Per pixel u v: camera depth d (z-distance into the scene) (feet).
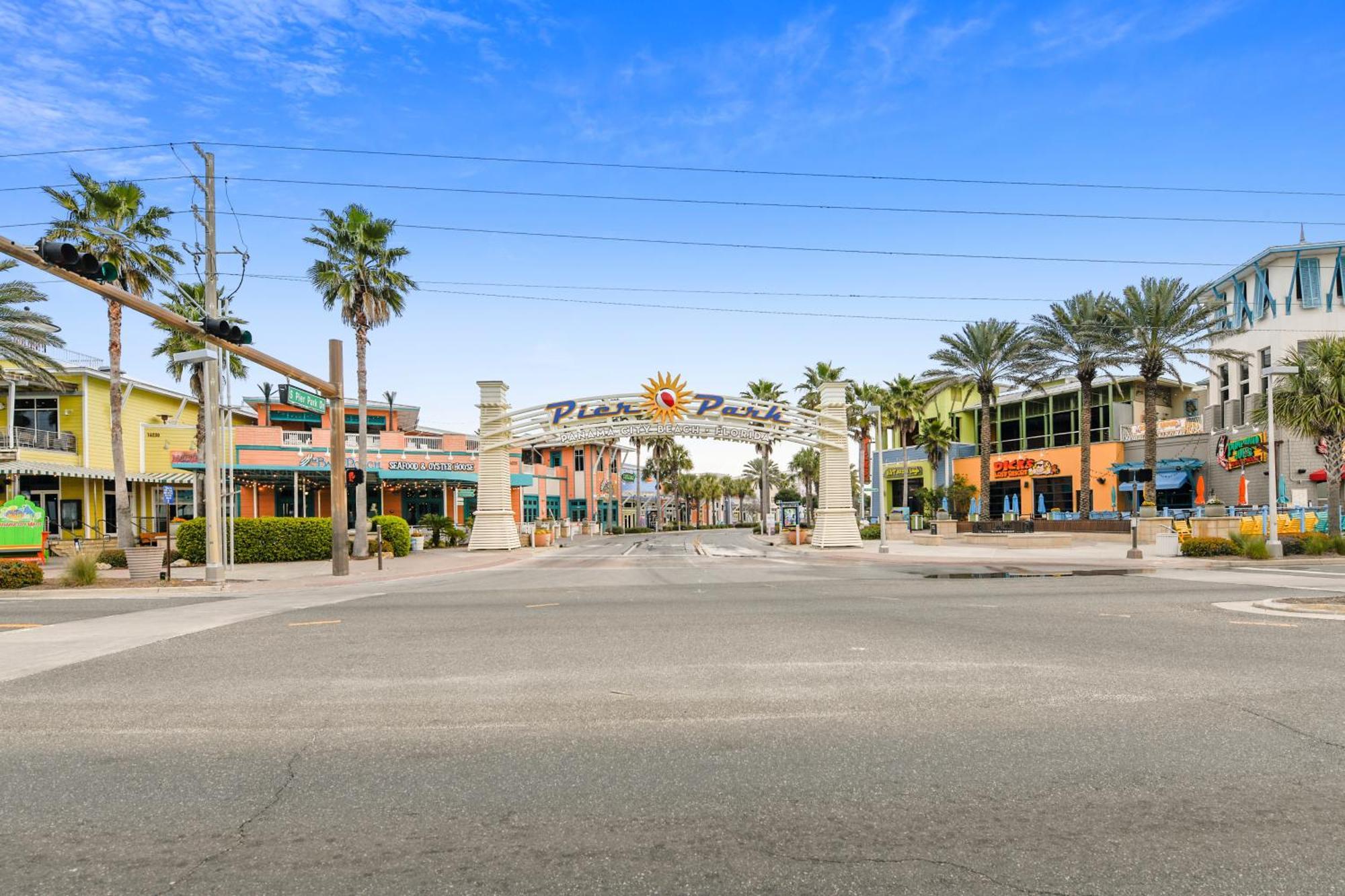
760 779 15.65
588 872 11.76
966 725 19.25
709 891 11.13
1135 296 120.88
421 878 11.63
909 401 176.76
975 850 12.40
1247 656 27.91
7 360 107.45
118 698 23.03
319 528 96.12
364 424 106.42
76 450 136.46
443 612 44.04
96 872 11.97
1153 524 111.86
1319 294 127.03
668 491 344.28
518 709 21.27
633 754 17.31
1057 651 29.19
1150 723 19.36
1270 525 86.17
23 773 16.58
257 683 24.88
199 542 91.56
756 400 120.88
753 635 33.63
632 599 49.98
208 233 67.97
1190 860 12.00
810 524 206.49
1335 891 11.04
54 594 60.95
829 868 11.79
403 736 18.92
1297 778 15.51
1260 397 115.14
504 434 121.60
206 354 65.77
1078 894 10.98
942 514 148.97
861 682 24.12
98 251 97.35
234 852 12.61
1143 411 174.40
